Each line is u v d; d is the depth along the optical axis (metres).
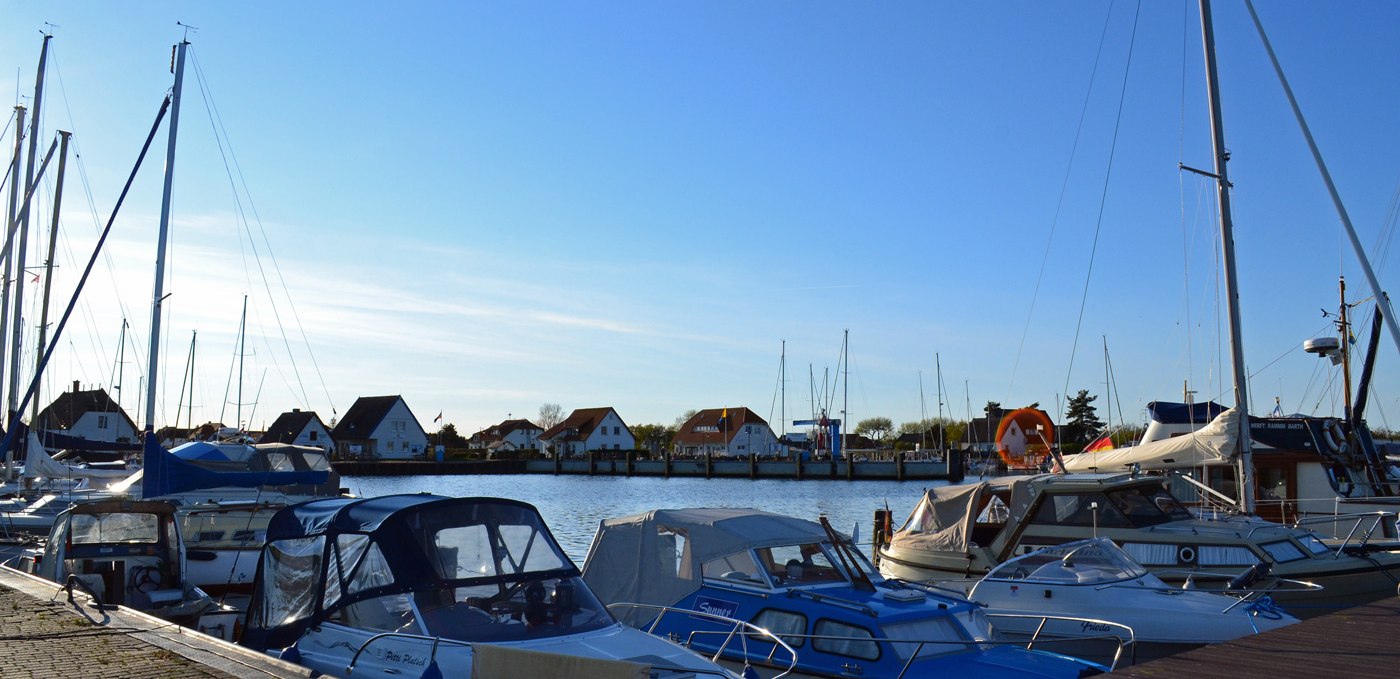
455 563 8.65
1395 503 19.33
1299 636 10.34
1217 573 13.95
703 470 83.50
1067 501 15.38
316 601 8.88
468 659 7.69
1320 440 20.81
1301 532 15.11
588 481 78.94
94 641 9.14
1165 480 16.58
